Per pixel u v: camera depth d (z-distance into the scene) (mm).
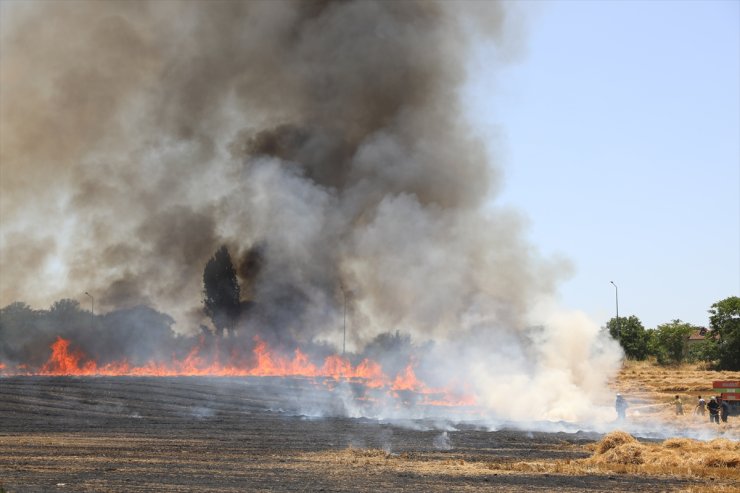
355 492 20031
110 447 30000
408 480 22562
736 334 96750
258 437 35375
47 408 46906
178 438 34156
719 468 25562
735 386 52312
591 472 24703
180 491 19484
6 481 20344
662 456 27109
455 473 24234
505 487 21375
